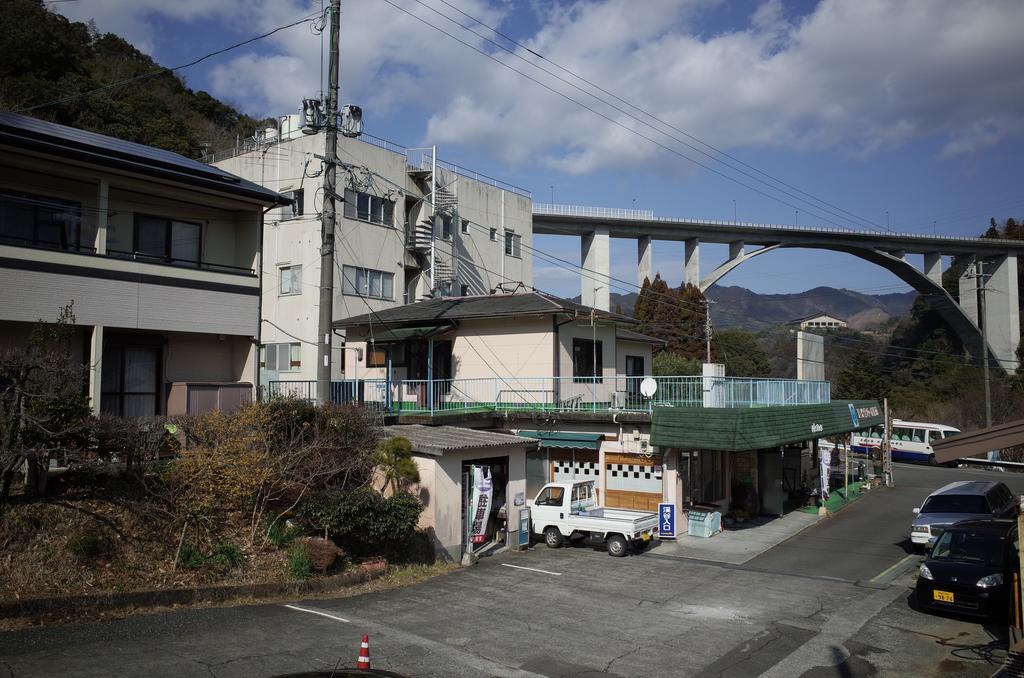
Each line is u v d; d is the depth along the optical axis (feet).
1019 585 34.94
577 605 40.73
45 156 46.09
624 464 66.39
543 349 74.43
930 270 260.62
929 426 138.82
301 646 30.12
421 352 82.53
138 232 55.16
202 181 53.31
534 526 59.93
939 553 42.75
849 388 176.55
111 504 38.50
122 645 28.40
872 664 32.42
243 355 58.34
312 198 105.29
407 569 46.93
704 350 189.78
